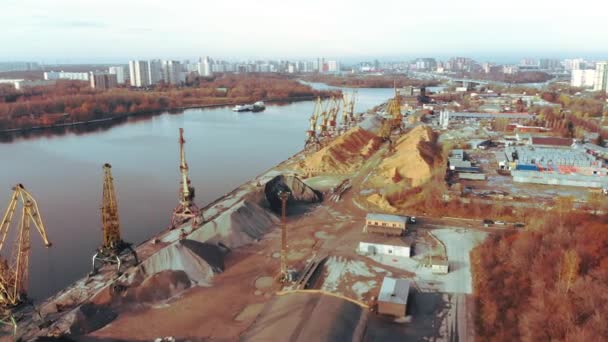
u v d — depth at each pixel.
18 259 56.47
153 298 61.56
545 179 114.56
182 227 86.19
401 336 53.38
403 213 95.19
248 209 87.44
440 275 68.56
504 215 91.69
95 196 106.06
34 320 56.12
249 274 69.25
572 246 65.56
